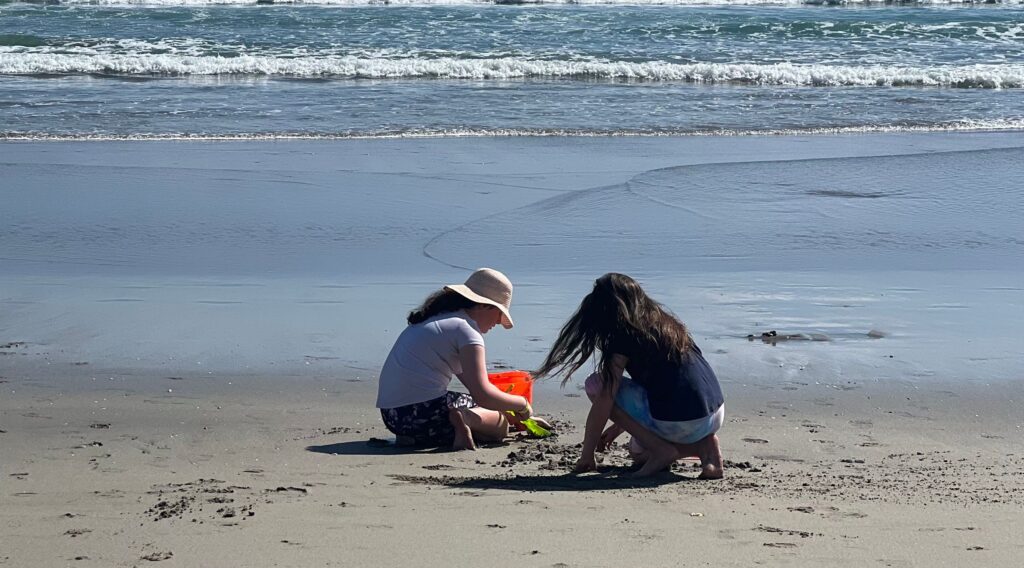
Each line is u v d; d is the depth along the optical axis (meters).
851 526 3.90
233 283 8.91
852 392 6.26
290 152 14.92
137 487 4.46
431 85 21.41
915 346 7.20
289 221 11.22
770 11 31.84
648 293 8.55
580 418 5.91
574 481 4.74
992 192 12.76
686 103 19.69
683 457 4.91
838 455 5.17
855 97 20.62
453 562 3.43
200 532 3.76
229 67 22.81
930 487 4.57
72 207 11.70
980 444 5.38
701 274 9.27
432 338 5.40
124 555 3.49
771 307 8.18
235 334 7.42
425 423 5.38
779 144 15.97
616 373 4.84
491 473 4.91
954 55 24.75
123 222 11.10
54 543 3.62
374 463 5.04
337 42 25.36
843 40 26.69
